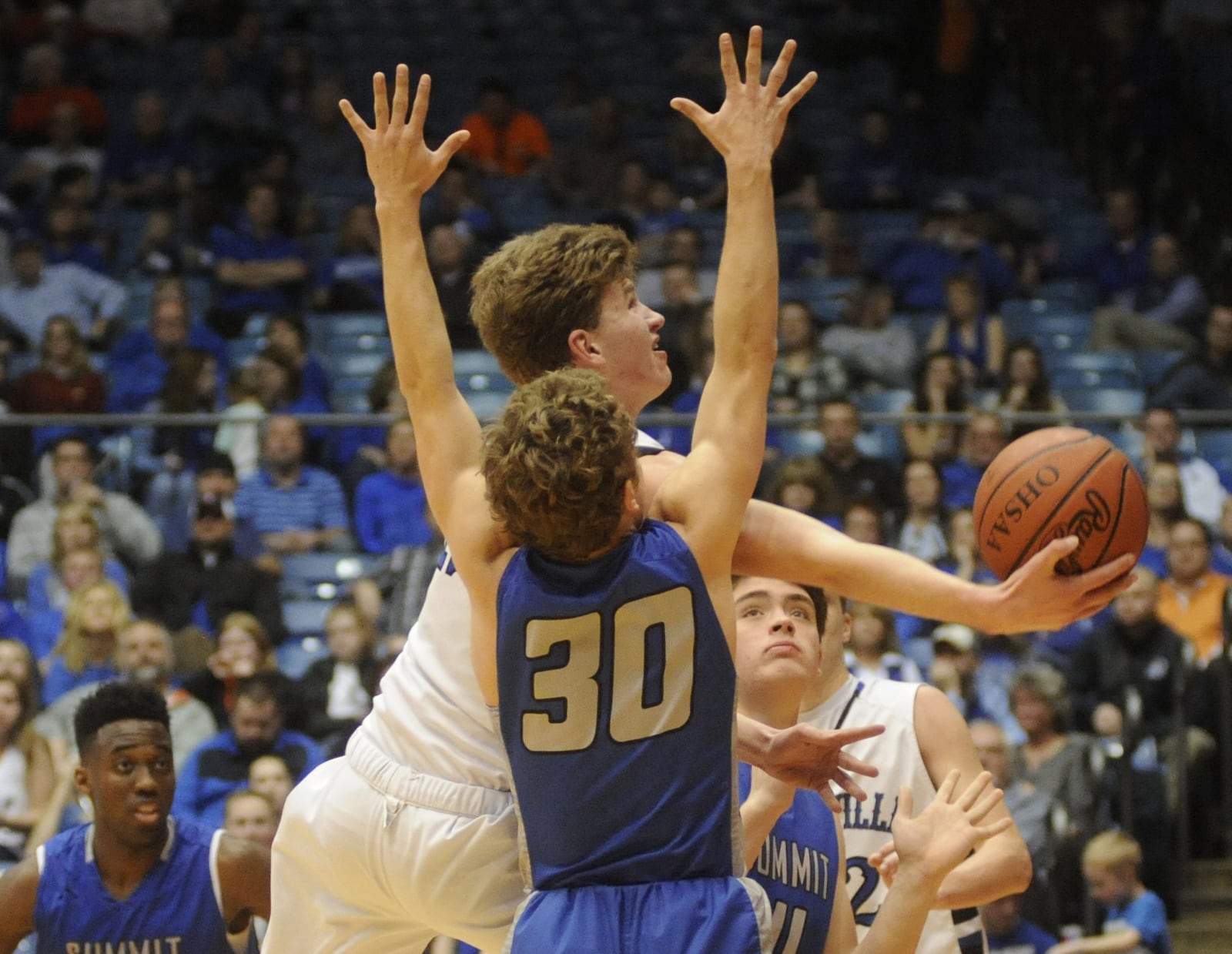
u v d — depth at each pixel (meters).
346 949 3.84
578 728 3.13
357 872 3.74
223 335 13.71
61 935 4.84
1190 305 14.80
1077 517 3.28
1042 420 10.70
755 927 3.09
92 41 18.09
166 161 16.05
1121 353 13.90
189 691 8.78
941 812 3.41
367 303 14.11
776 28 18.89
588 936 3.05
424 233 13.80
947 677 8.95
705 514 3.18
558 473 3.00
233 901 4.91
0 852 7.59
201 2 18.39
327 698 8.91
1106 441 3.38
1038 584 3.23
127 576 10.06
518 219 15.38
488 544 3.25
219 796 7.93
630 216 14.89
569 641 3.12
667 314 13.01
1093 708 9.45
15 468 10.43
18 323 13.78
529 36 18.59
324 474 10.55
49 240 14.54
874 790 4.60
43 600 9.72
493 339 3.53
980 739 8.21
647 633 3.12
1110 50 18.70
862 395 12.41
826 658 4.68
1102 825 8.57
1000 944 7.75
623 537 3.15
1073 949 7.77
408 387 3.43
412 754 3.67
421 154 3.47
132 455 10.55
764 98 3.33
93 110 16.73
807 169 16.31
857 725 4.64
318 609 10.12
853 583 3.38
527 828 3.20
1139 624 9.41
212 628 9.66
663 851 3.11
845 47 18.44
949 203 15.25
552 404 3.04
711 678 3.15
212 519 9.94
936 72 16.98
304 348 12.41
